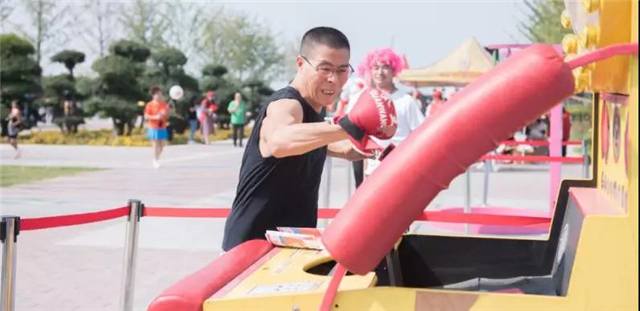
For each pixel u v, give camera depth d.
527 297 2.00
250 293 2.18
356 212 1.96
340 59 3.13
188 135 36.06
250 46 45.53
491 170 19.28
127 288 4.73
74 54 36.16
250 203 3.23
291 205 3.24
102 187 14.60
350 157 3.59
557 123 10.12
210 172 18.16
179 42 43.50
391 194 1.93
